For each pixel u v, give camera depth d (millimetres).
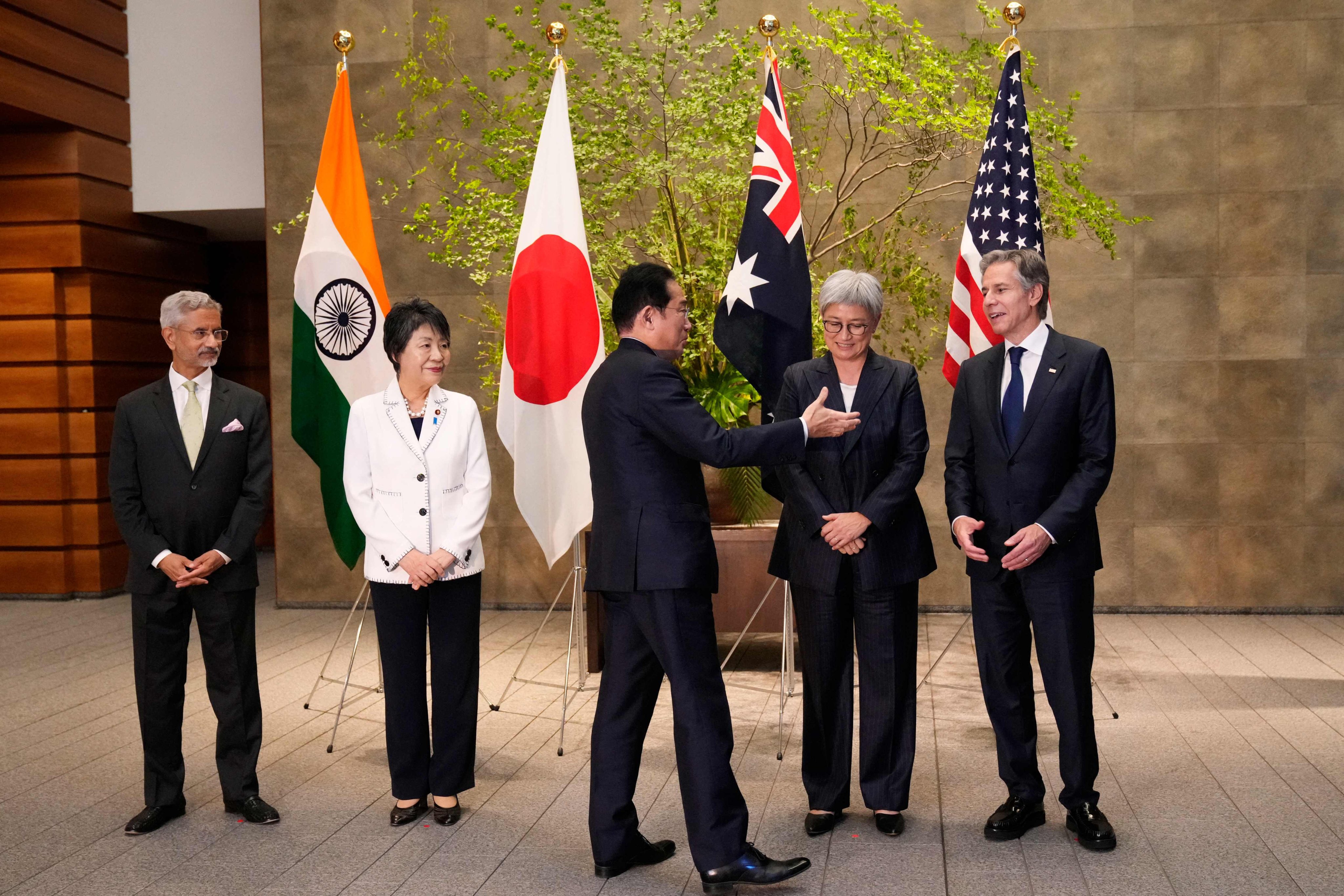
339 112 4324
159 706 3104
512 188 6219
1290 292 5855
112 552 7172
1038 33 5945
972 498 3000
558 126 4109
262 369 9023
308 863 2850
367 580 3203
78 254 6820
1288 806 3150
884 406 2949
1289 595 5953
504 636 5773
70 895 2664
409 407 3170
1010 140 4172
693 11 6074
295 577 6613
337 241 4262
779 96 4176
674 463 2623
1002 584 2914
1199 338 5930
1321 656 5016
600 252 5008
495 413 6371
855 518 2881
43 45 6418
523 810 3240
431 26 6289
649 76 5930
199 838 3033
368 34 6363
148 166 7137
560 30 4129
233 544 3066
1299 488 5910
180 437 3066
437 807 3143
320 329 4258
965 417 3023
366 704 4484
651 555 2547
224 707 3154
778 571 3102
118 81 7020
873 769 2979
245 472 3146
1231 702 4270
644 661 2689
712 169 4926
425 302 3170
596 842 2734
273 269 6559
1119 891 2598
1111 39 5895
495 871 2787
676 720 2561
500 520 6438
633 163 4918
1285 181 5828
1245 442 5930
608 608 2719
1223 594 5996
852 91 5027
